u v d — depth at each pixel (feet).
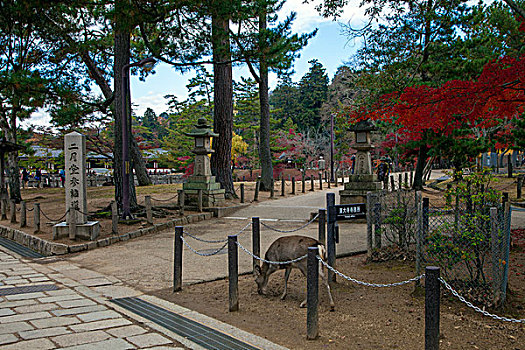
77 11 61.16
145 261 29.89
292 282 23.50
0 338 15.01
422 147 65.92
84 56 71.56
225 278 24.80
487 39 50.70
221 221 47.85
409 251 26.68
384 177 72.90
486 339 14.90
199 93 133.39
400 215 26.81
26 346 14.24
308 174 138.51
